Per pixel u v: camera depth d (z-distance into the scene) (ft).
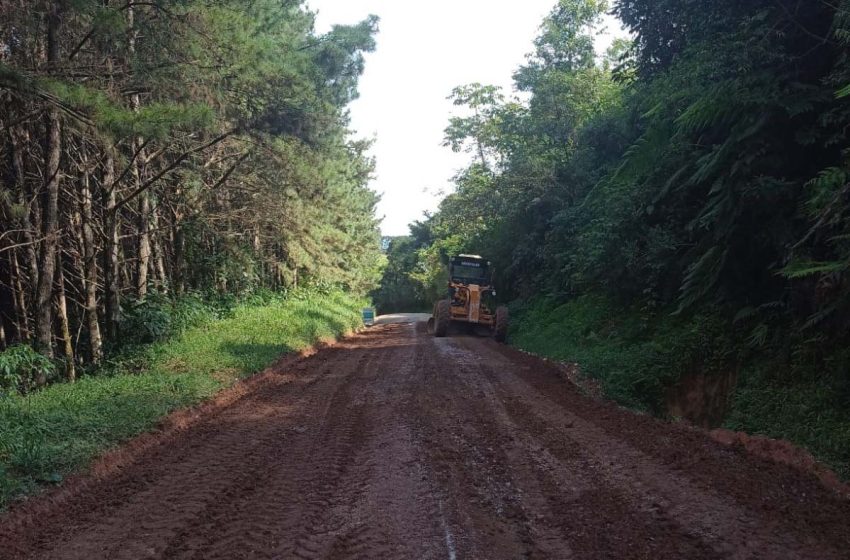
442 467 22.56
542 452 24.44
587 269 59.88
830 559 14.57
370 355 60.59
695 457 23.06
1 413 27.99
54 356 50.83
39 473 22.24
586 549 15.39
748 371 34.40
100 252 67.05
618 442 25.61
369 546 15.92
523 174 86.69
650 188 50.01
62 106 31.14
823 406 27.50
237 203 75.05
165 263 83.46
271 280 107.45
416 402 34.81
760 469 21.58
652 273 50.11
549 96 88.38
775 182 33.27
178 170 60.34
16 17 35.83
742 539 15.74
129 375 43.32
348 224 106.01
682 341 39.78
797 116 33.83
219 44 41.09
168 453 26.05
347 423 30.53
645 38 53.11
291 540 16.48
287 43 55.26
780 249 34.04
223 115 47.09
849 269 27.32
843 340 29.48
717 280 39.86
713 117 37.93
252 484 21.45
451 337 77.30
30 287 57.67
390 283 286.66
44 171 47.26
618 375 39.17
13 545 17.13
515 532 16.69
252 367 47.98
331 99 68.08
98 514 19.21
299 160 60.13
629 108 65.77
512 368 48.32
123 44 38.06
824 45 33.86
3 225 52.39
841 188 27.35
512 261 96.12
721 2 36.78
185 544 16.49
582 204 70.74
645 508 18.04
